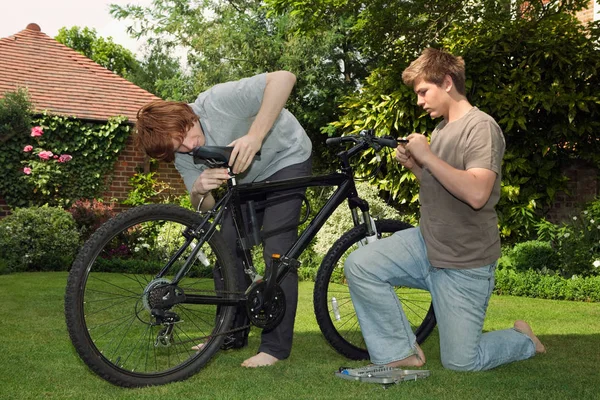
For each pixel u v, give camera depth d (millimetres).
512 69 8086
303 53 13984
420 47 9711
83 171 11648
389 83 8602
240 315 3238
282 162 3236
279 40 14469
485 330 4168
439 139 3002
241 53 15070
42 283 6652
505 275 6316
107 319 3107
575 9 8898
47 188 11148
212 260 3002
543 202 8445
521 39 8109
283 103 2949
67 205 11430
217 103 2959
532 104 7734
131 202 11734
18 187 10938
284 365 3076
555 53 7781
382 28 9727
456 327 2939
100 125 11766
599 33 8148
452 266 2918
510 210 7961
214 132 2982
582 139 8195
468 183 2738
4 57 13008
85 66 13664
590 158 8258
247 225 3014
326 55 14156
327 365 3105
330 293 3787
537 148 8148
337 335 3301
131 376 2623
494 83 8086
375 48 10094
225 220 3221
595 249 7055
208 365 3066
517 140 8164
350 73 15617
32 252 8812
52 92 12312
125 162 12078
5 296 5484
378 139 3148
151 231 3105
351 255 3066
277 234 3131
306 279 7695
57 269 9031
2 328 3945
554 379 2777
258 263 5500
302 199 3219
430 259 2969
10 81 12320
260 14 15289
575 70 7891
